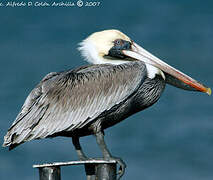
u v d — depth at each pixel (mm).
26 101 13719
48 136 13797
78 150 13852
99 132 13797
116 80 14000
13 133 13398
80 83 13953
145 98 14820
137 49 15562
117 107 13961
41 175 12250
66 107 13727
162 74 15219
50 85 13844
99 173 11977
